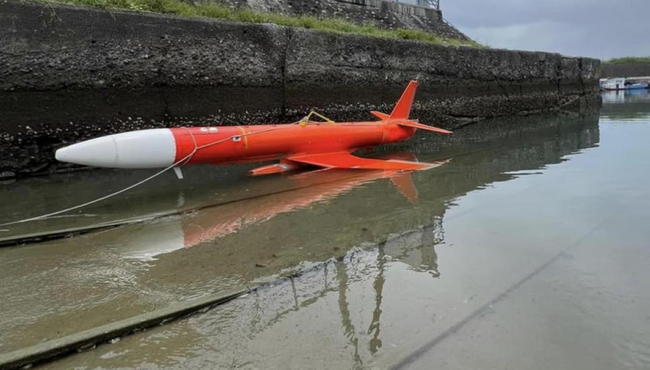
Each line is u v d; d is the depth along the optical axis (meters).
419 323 2.47
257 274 3.18
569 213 4.50
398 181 6.18
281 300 2.79
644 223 4.11
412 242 3.78
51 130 6.20
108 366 2.15
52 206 5.00
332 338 2.34
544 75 16.44
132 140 5.18
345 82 9.47
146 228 4.28
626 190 5.36
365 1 14.80
